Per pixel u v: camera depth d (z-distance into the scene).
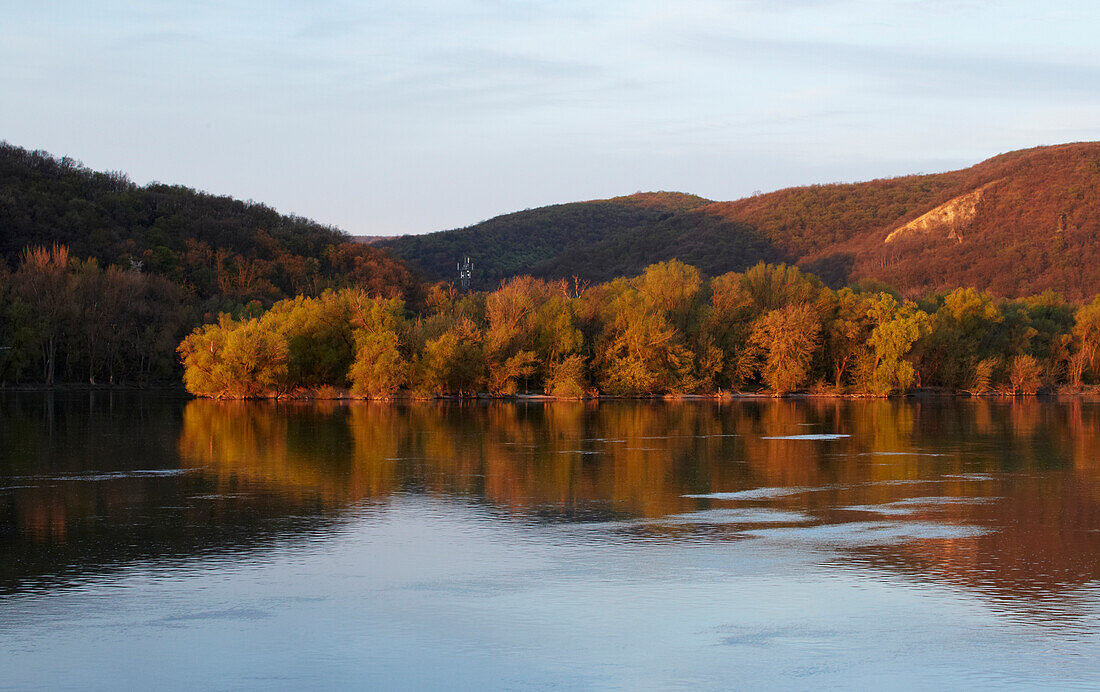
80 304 128.12
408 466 52.50
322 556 31.39
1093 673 21.66
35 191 181.62
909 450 60.94
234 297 161.25
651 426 78.62
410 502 41.22
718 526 36.34
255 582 28.31
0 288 122.56
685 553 31.92
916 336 119.44
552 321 118.88
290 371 111.06
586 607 26.11
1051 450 61.12
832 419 86.75
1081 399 123.62
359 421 81.94
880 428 77.25
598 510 39.56
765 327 120.44
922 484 46.66
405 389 115.31
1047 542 33.66
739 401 116.12
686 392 120.31
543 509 39.72
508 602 26.52
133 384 136.38
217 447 61.19
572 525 36.44
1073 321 145.25
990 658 22.56
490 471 50.59
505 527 36.03
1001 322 136.88
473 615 25.39
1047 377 133.12
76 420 80.62
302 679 21.33
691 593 27.36
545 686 21.02
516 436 69.50
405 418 85.62
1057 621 25.06
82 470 50.34
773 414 93.44
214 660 22.33
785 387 118.88
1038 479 48.38
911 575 29.33
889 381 120.44
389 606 26.12
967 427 78.19
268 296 172.12
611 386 115.81
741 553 31.97
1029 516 38.38
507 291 120.81
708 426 78.81
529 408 101.06
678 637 23.84
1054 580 28.78
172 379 137.75
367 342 110.62
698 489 45.00
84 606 26.05
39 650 22.89
